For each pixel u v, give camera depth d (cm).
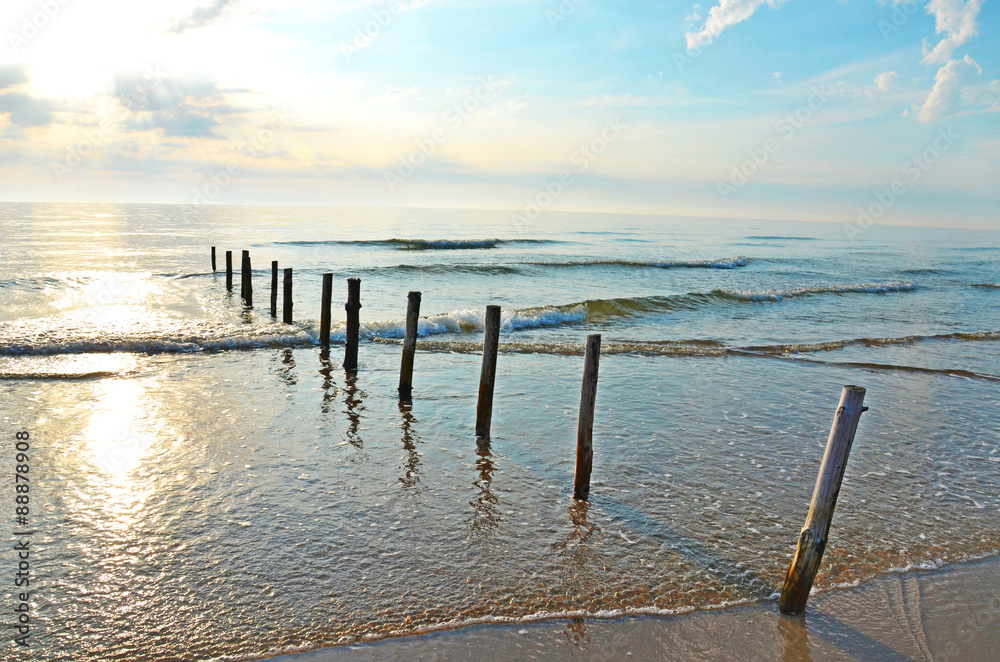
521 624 421
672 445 780
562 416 883
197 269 2711
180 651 383
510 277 2830
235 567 476
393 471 669
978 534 575
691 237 7519
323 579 463
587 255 4166
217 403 886
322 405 891
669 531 555
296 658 381
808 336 1631
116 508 565
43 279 2211
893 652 407
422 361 1197
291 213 12306
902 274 3678
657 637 412
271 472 655
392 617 422
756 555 519
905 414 954
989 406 1018
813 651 405
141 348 1201
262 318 1633
